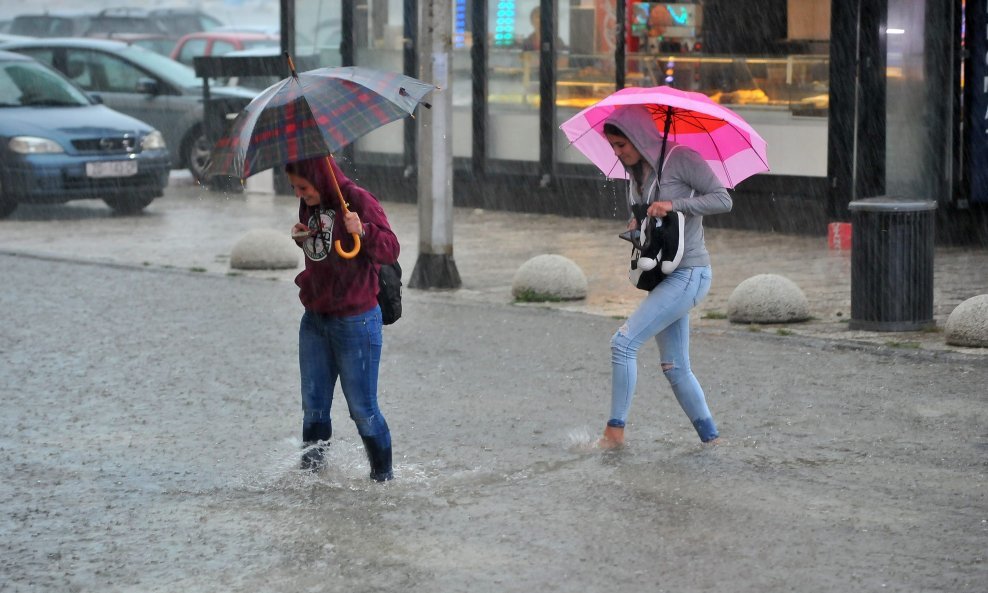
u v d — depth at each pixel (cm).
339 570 1491
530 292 3241
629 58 4691
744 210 4488
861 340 2698
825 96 4266
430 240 3438
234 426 2144
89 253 4184
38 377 2503
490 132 5119
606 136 1881
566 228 4603
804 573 1455
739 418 2128
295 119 1652
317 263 1733
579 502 1719
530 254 4019
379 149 5488
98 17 9862
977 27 4031
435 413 2198
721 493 1745
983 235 4112
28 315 3141
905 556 1503
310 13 5662
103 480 1858
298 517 1681
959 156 4078
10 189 5050
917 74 4141
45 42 6356
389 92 1683
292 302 3281
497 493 1766
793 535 1579
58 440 2072
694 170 1855
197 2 12656
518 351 2673
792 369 2462
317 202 1736
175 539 1606
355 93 1675
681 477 1817
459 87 5169
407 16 5303
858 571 1459
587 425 2111
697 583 1432
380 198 5462
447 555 1534
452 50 3391
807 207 4344
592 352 2658
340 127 1641
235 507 1728
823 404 2206
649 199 1880
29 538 1620
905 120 4169
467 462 1917
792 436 2017
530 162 5006
